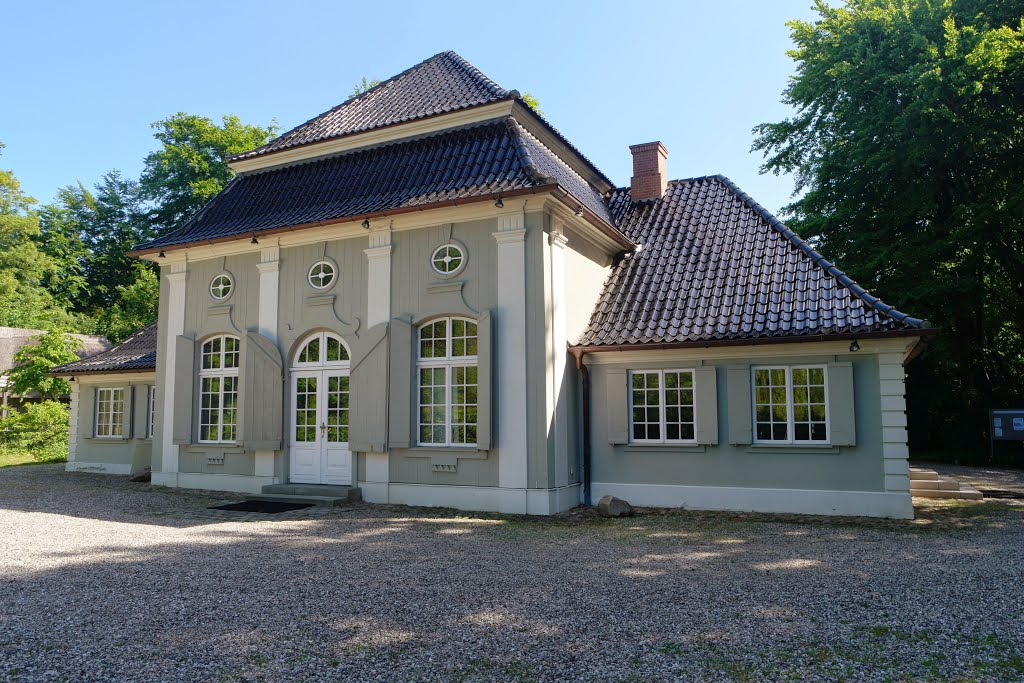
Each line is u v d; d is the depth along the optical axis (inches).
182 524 392.5
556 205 449.1
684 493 453.7
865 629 204.7
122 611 222.4
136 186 1722.4
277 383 511.5
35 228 1512.1
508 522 402.6
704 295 482.0
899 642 193.5
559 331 453.7
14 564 287.4
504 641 193.8
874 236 783.1
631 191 619.8
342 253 503.5
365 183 519.8
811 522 399.9
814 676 169.2
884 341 413.7
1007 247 770.2
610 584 257.8
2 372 966.4
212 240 528.1
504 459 438.6
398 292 479.5
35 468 746.2
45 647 189.6
